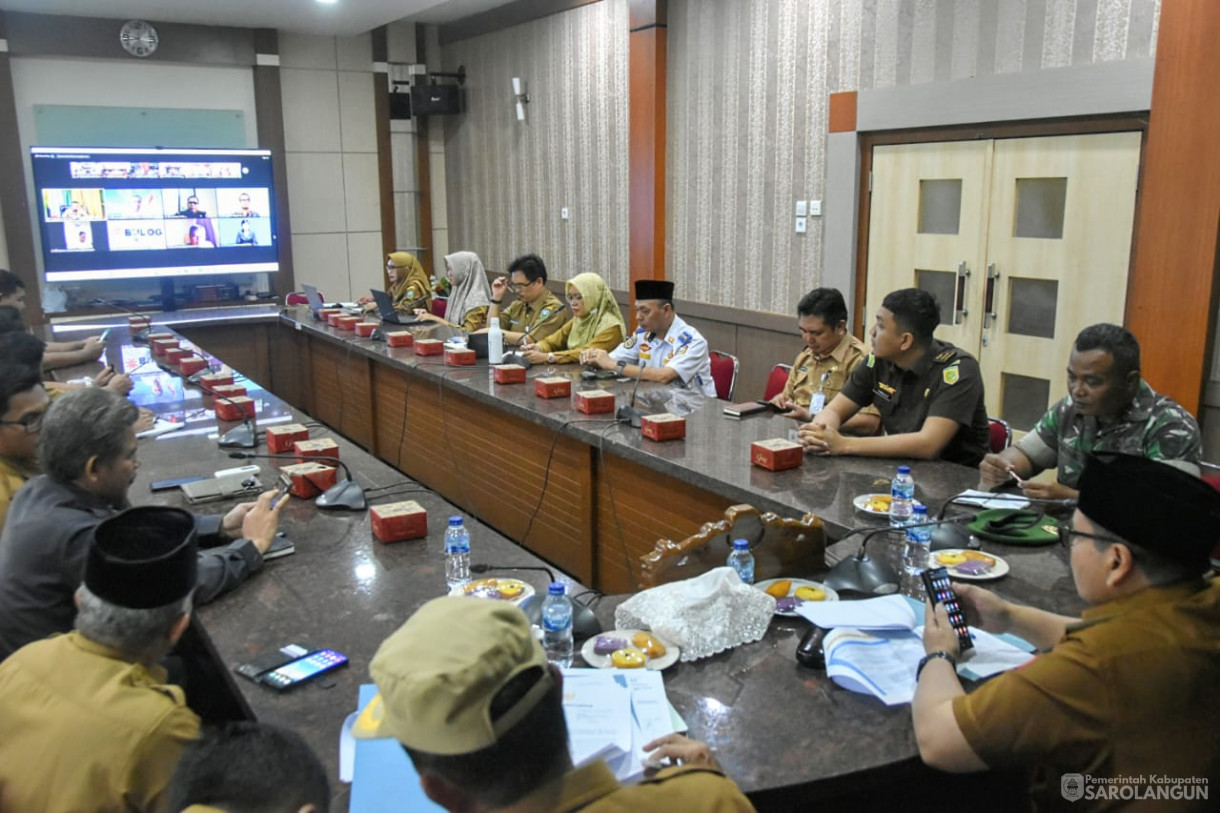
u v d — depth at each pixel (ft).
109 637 4.34
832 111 16.87
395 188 29.22
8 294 15.64
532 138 25.61
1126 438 7.38
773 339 19.13
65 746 4.08
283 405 11.75
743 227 19.34
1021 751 3.93
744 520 6.21
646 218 21.33
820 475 8.45
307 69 26.81
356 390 17.49
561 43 23.75
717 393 13.28
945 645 4.76
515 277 16.84
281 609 6.00
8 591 5.85
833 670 4.89
